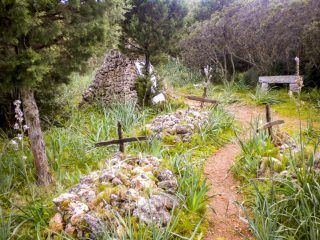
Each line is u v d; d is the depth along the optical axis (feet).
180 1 44.98
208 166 23.72
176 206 16.67
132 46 44.93
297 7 45.78
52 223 15.37
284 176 18.31
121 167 19.10
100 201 15.78
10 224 16.25
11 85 20.57
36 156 22.88
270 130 25.09
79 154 26.76
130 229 13.33
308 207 13.78
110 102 41.88
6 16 18.76
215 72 68.64
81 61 24.54
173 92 53.16
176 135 28.55
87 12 21.98
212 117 31.83
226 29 62.49
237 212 17.25
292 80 48.65
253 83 56.80
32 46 21.56
